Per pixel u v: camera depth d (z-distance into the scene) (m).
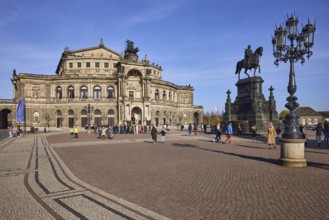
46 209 10.19
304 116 179.75
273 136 29.62
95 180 15.05
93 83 107.25
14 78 111.69
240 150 28.55
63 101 105.44
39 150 31.23
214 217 9.09
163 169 18.06
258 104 56.78
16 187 13.61
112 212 9.76
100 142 42.72
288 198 11.13
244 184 13.59
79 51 118.31
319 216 9.08
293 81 19.28
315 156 23.17
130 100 103.62
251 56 59.47
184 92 140.12
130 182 14.47
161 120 119.00
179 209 9.99
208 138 50.12
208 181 14.38
